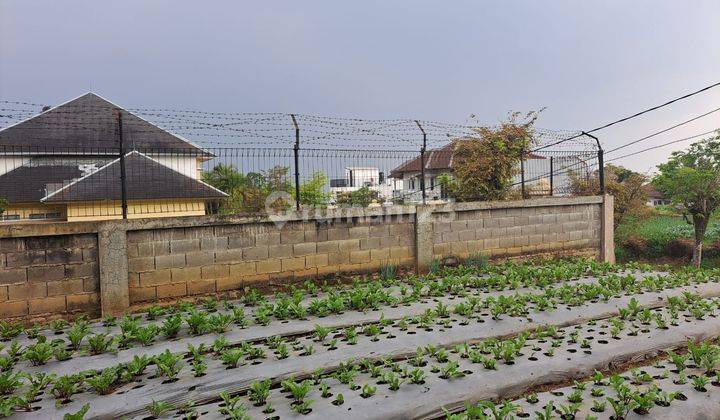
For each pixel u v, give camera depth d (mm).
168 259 7590
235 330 6191
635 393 4043
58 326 6445
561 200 11867
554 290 8188
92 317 7035
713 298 8031
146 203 13352
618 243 17906
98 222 7023
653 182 16656
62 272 6859
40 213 17250
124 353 5406
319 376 4691
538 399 4246
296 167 8688
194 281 7793
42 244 6734
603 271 10133
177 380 4613
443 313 6781
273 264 8484
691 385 4418
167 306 7496
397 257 9758
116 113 8516
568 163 12992
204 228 7871
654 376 4703
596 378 4543
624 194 17672
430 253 10047
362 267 9383
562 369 4902
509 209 11117
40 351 5121
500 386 4484
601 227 12547
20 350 5555
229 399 4012
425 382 4496
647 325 6359
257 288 8328
